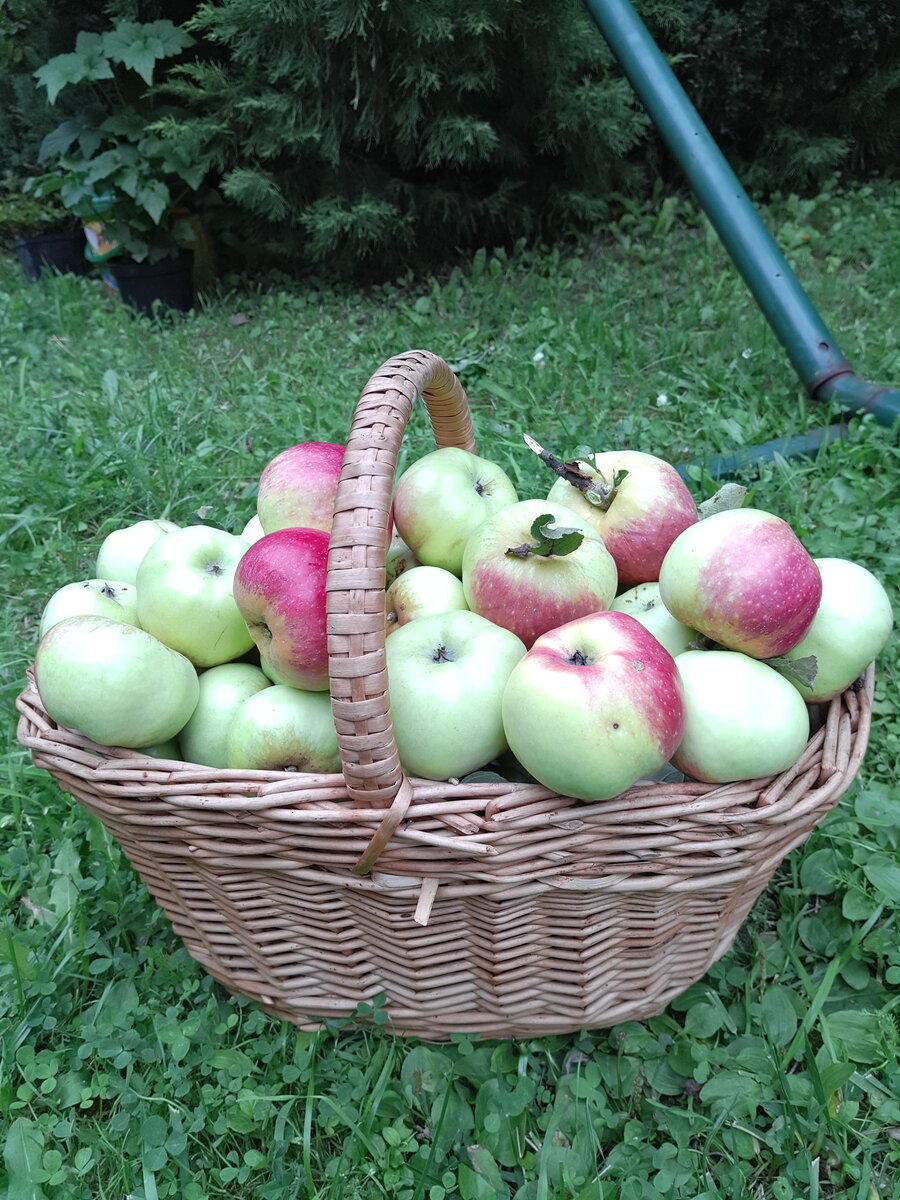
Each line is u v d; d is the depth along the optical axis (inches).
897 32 65.2
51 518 37.2
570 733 14.5
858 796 23.6
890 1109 17.9
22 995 20.0
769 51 65.1
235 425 44.5
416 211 63.3
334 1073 18.9
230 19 54.3
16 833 24.9
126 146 60.4
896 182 70.6
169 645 19.3
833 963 20.0
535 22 55.2
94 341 57.1
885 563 31.4
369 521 14.1
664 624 19.1
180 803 15.6
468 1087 19.1
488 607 18.6
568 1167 17.0
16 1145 17.6
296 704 17.4
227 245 69.1
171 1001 20.6
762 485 35.8
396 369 16.5
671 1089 18.5
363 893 16.5
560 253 66.3
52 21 67.5
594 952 17.3
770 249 42.1
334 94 56.6
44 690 16.5
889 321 49.6
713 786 15.6
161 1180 17.6
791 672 17.1
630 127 61.7
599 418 41.9
